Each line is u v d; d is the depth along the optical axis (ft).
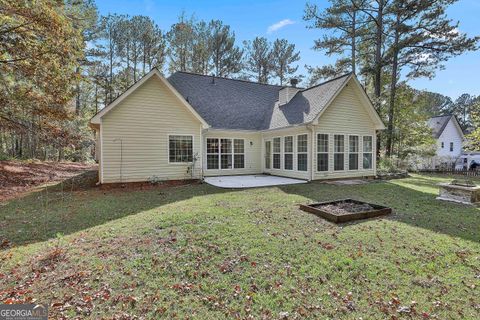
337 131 41.63
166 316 8.79
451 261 12.60
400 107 62.28
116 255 12.92
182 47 89.81
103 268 11.69
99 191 31.65
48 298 9.70
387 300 9.70
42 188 35.22
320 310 9.12
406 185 36.70
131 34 89.30
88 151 89.20
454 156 89.15
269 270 11.60
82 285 10.48
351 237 15.39
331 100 38.96
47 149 75.00
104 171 34.12
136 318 8.66
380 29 56.80
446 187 26.61
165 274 11.27
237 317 8.77
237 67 93.81
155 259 12.43
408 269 11.84
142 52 92.17
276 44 98.17
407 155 64.54
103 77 91.09
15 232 16.51
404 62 57.41
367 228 17.02
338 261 12.41
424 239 15.25
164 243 14.20
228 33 91.35
